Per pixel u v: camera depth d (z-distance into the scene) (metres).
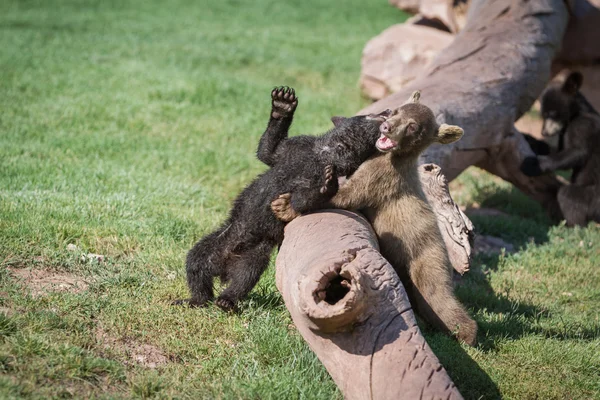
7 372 7.17
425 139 9.41
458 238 11.02
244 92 22.78
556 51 17.06
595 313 11.93
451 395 6.41
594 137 16.33
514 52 15.68
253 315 9.35
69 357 7.48
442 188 11.27
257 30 35.09
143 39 29.48
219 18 37.56
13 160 14.59
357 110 23.19
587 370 9.52
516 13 16.47
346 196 9.13
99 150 16.45
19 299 8.70
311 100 23.31
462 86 14.54
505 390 8.62
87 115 18.89
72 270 10.09
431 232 9.62
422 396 6.38
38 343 7.61
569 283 13.29
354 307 6.43
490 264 13.88
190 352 8.33
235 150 18.03
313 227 8.08
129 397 7.19
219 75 24.44
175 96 21.36
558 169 16.09
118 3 38.88
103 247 11.05
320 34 36.00
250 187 9.72
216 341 8.65
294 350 8.50
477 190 18.56
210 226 12.75
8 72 21.97
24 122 17.70
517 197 18.41
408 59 23.44
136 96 20.84
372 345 6.66
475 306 11.66
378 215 9.49
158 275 10.42
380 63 23.92
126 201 12.90
